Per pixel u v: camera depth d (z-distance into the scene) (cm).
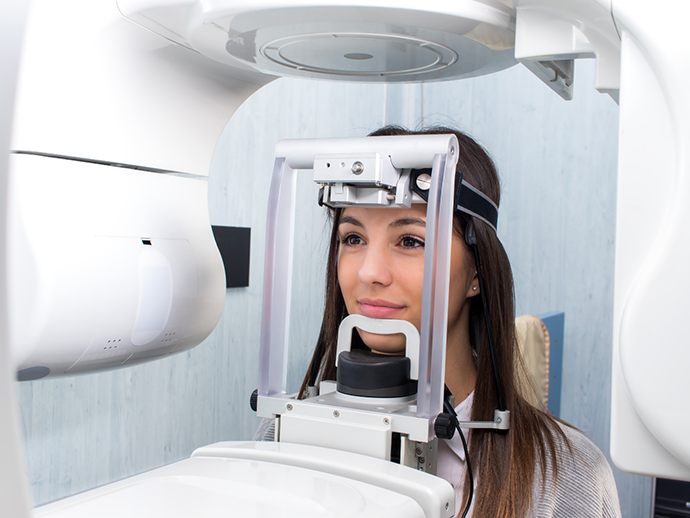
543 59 50
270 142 183
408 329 58
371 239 63
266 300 59
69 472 133
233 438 179
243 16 46
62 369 57
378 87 237
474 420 70
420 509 41
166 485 43
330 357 77
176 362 159
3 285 16
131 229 60
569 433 77
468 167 72
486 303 68
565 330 214
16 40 16
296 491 41
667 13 39
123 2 53
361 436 51
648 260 39
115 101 59
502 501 63
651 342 38
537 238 220
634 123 40
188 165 69
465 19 45
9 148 16
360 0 42
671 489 174
